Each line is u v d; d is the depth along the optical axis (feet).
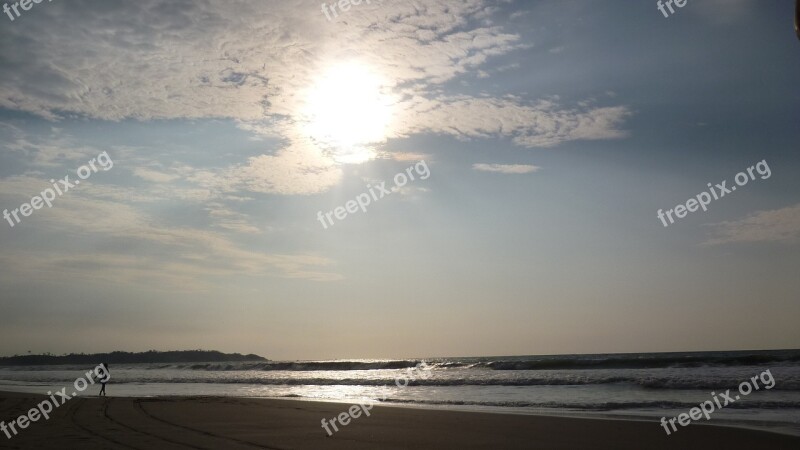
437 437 41.68
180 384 131.03
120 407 62.03
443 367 158.51
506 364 138.82
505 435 42.57
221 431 43.16
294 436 41.27
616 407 62.75
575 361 126.72
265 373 177.06
